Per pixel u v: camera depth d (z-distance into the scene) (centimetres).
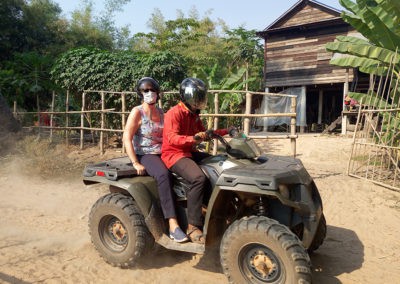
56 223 540
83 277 380
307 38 2098
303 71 2120
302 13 2098
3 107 1196
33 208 609
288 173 334
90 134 1464
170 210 378
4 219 553
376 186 764
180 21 2723
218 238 368
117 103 1287
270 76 2230
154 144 416
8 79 1819
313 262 420
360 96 955
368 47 914
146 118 415
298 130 2194
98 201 414
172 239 378
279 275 317
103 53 1342
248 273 333
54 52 2889
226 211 373
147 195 384
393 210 611
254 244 324
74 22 3316
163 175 380
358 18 931
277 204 354
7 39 2744
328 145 1370
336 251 452
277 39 2200
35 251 442
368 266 411
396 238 494
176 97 1238
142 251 391
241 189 324
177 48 3050
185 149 387
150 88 411
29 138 1060
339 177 848
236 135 403
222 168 367
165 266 405
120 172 395
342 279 381
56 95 1828
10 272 387
